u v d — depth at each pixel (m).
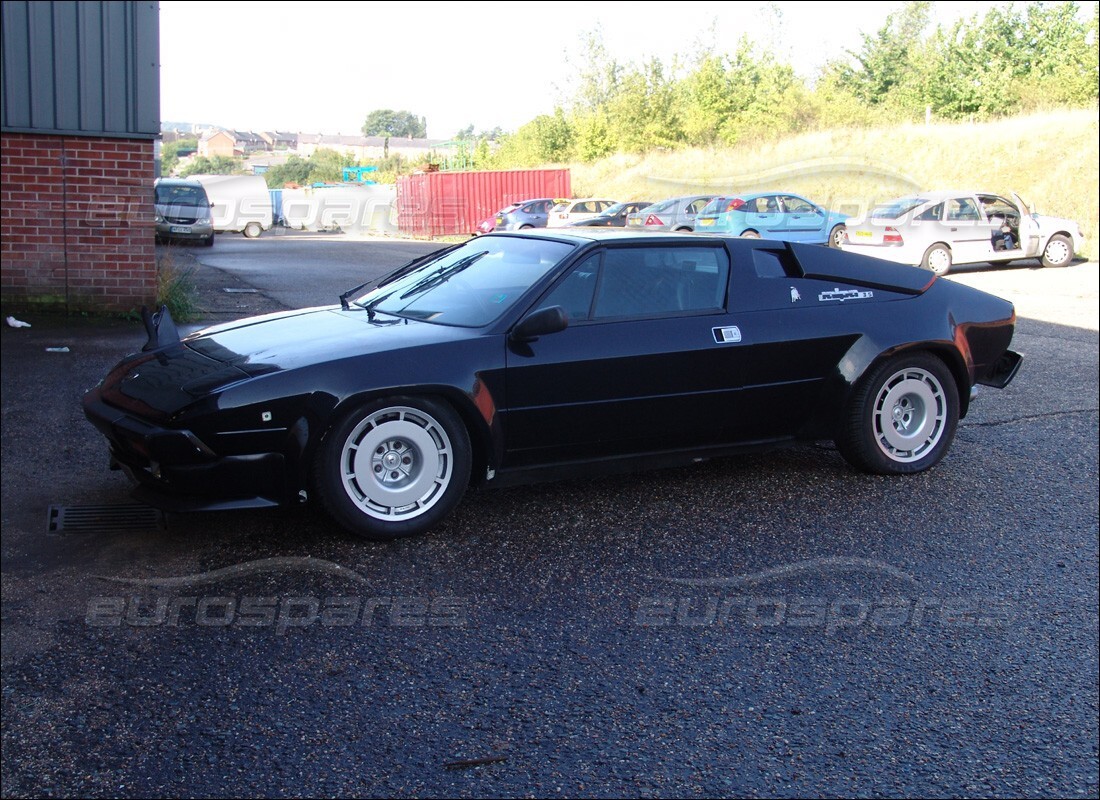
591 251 4.55
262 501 3.88
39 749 2.68
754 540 4.33
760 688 3.13
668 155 44.22
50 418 5.93
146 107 9.50
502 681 3.11
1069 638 3.54
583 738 2.82
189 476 3.77
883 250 17.62
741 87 46.00
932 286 5.39
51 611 3.45
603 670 3.20
